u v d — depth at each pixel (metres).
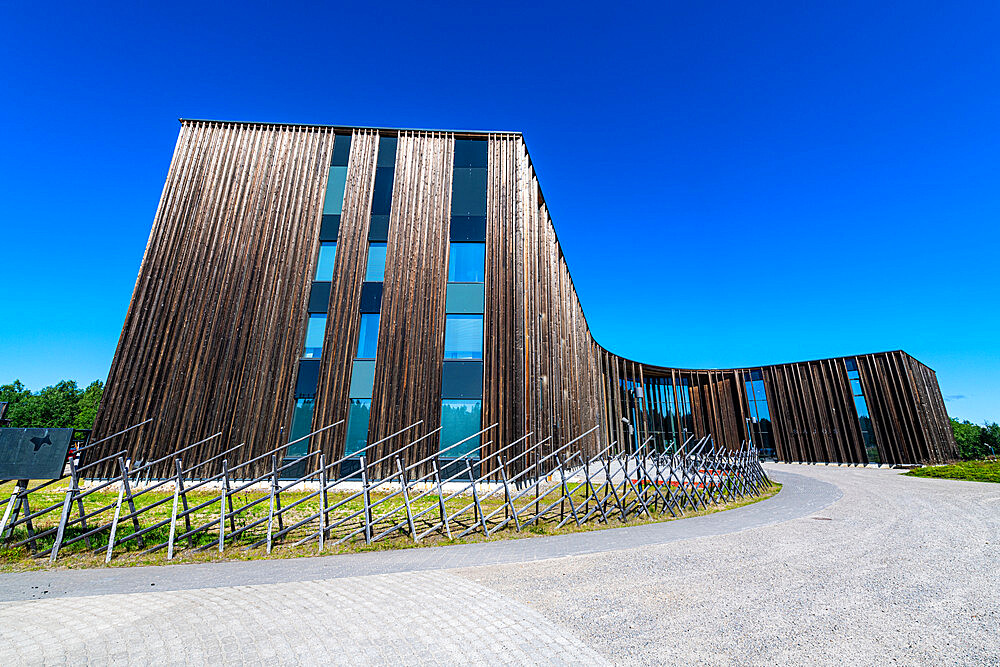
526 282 16.14
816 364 36.94
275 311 15.28
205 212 16.16
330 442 14.10
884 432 33.03
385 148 17.23
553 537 8.43
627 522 9.86
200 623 4.34
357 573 6.14
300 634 4.07
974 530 8.80
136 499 12.05
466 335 15.24
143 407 14.19
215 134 17.14
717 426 40.22
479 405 14.59
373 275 15.82
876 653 3.68
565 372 19.58
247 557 7.11
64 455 7.35
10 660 3.56
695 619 4.40
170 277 15.39
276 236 16.05
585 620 4.39
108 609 4.74
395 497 12.87
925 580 5.59
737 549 7.33
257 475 13.82
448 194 16.69
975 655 3.63
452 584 5.57
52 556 6.82
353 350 14.98
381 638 3.98
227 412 14.27
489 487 13.64
